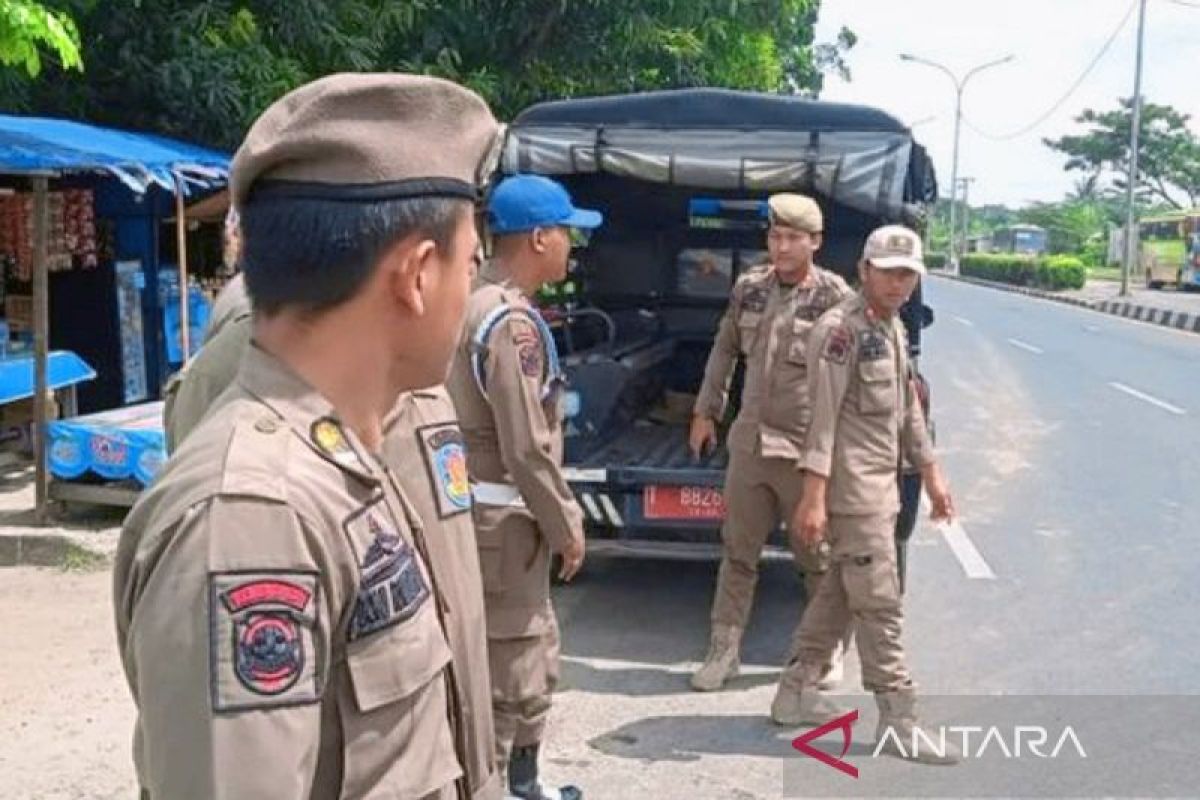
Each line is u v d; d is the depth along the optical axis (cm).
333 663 123
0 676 459
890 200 537
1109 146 7125
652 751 421
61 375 804
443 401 170
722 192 680
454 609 159
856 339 406
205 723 112
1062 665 515
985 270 4675
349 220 123
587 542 532
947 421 1151
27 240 816
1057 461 954
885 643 415
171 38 925
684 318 724
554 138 588
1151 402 1281
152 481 126
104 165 712
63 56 584
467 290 135
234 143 969
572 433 579
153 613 115
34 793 372
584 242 719
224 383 234
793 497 465
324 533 120
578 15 1144
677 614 572
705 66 1254
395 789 126
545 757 415
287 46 977
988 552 689
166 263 998
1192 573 652
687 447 602
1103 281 4819
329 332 128
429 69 1030
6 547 623
